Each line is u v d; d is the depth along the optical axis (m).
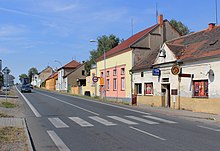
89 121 15.36
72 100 34.09
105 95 40.56
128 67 35.38
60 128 12.92
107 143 9.57
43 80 133.00
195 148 8.79
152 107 25.73
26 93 54.59
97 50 72.44
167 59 25.86
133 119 16.50
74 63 87.94
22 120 15.26
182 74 22.44
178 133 11.67
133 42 35.66
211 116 18.38
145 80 30.53
